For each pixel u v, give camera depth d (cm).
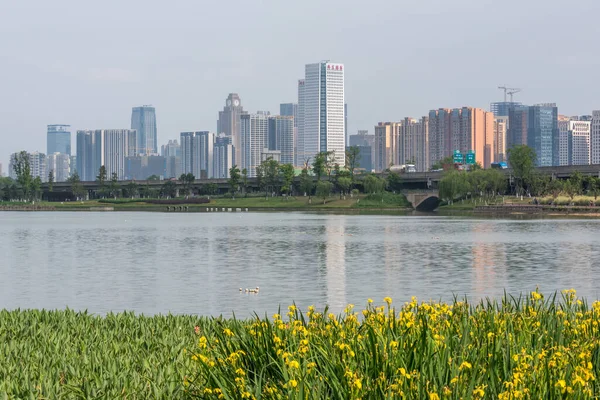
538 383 1210
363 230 14025
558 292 5372
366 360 1317
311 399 1215
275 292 5556
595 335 1622
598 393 1268
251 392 1286
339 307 4778
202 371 1452
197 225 16500
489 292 5434
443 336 1447
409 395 1187
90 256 8919
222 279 6438
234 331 1661
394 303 4922
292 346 1433
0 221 19388
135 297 5341
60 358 1994
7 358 2016
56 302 5138
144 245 10656
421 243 10638
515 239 11238
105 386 1700
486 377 1277
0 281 6375
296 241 11269
